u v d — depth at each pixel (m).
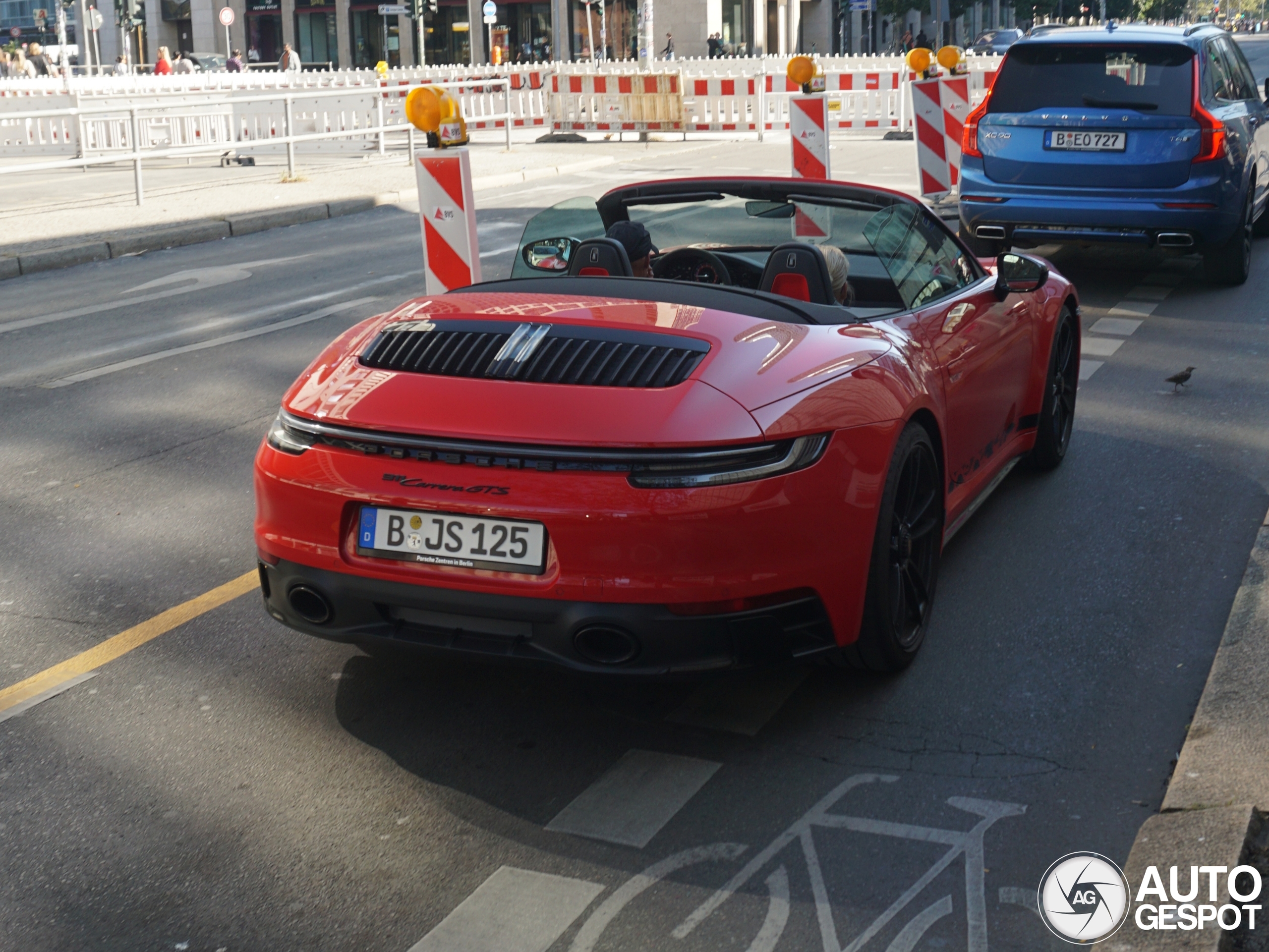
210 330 9.30
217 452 6.34
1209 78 9.59
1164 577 4.59
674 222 4.88
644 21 27.11
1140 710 3.65
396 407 3.35
